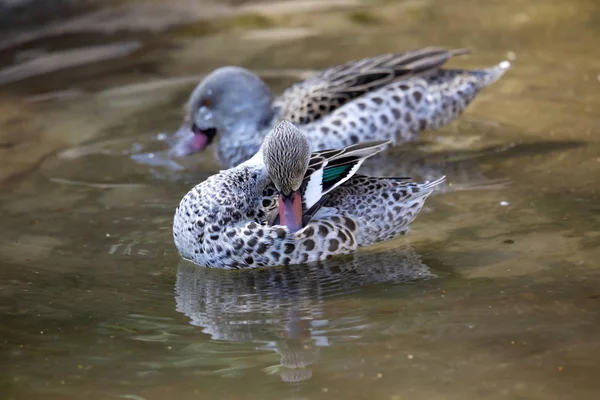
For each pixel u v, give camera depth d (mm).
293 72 18266
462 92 15227
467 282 10672
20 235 12391
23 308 10461
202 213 11352
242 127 15344
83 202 13445
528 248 11438
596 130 15242
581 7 21500
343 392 8602
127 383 8914
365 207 11516
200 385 8836
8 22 20375
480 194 13172
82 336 9836
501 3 22062
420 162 14508
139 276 11258
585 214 12297
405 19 21219
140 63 19141
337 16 21594
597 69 17797
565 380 8633
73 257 11766
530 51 18906
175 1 22391
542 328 9555
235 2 22438
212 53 19531
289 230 10992
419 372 8867
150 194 13773
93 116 16688
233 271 11375
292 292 10711
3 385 8914
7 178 14250
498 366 8906
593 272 10719
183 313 10312
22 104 17219
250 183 11648
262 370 9070
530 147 14758
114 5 21953
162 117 16641
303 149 11070
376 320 9930
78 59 19344
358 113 14789
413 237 11961
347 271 11156
